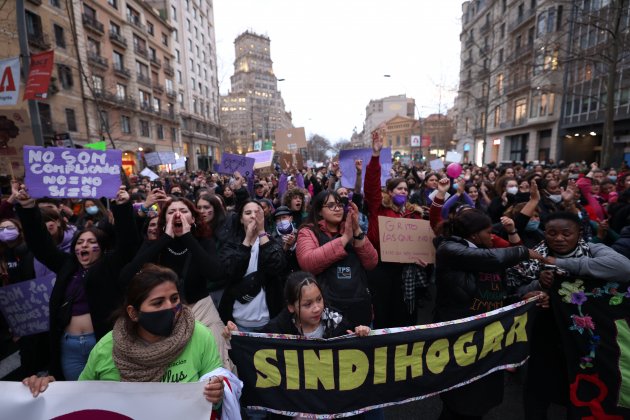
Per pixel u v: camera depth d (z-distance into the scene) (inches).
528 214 117.4
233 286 108.9
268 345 83.4
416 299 142.9
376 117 4562.0
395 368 86.7
